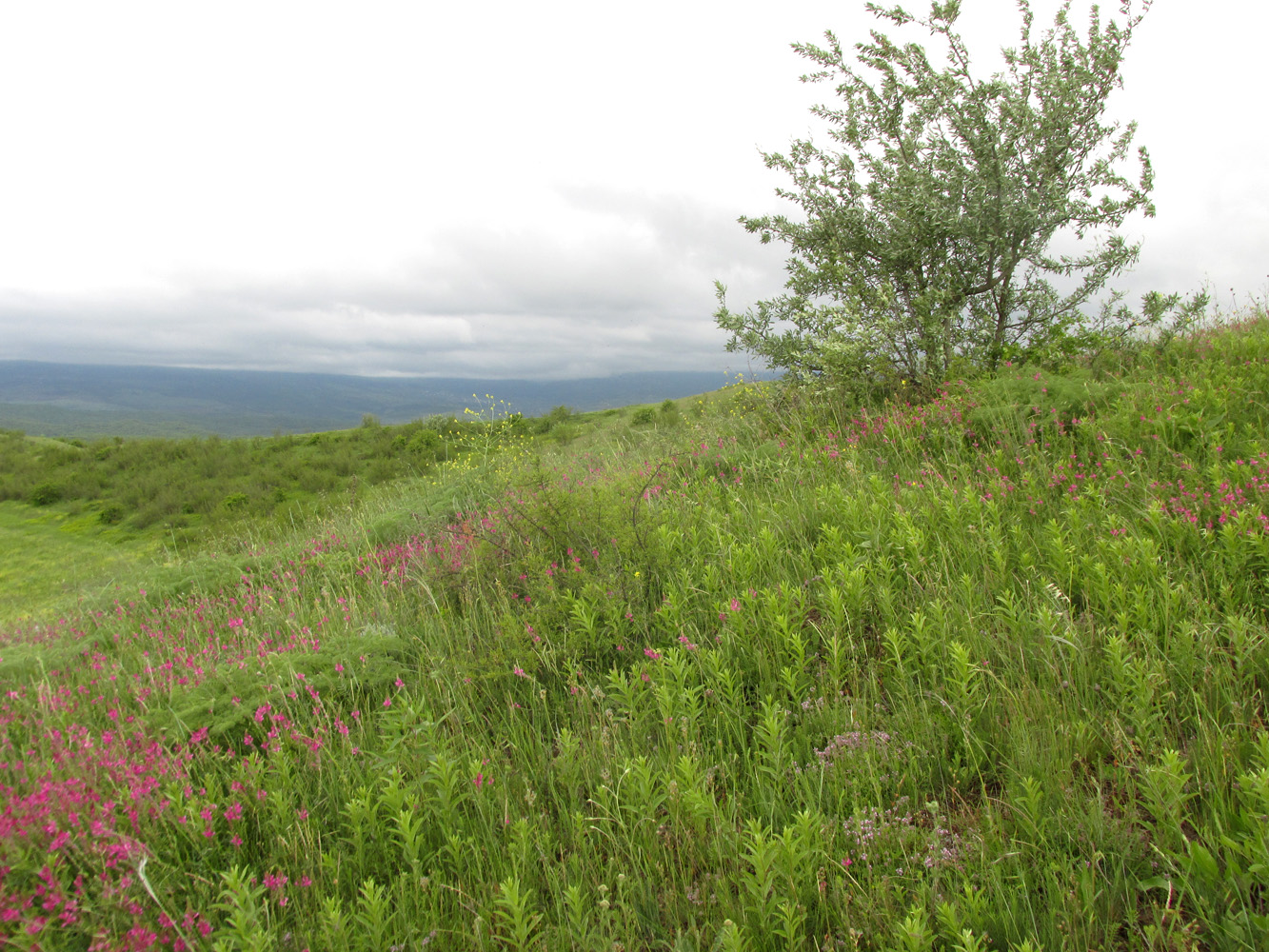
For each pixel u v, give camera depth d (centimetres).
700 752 262
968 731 238
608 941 188
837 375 726
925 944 159
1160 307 662
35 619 683
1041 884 191
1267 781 170
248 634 486
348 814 251
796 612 326
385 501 1078
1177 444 432
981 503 397
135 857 226
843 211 752
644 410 2316
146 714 354
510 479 634
